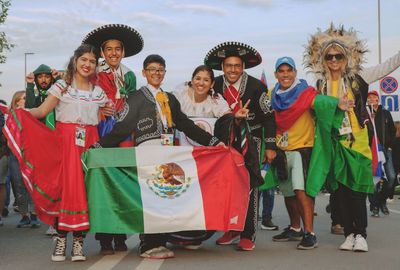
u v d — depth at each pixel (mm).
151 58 6473
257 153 6824
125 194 6250
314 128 7184
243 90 7078
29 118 6234
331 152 7008
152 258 6406
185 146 6484
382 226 9523
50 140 6250
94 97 6477
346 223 7055
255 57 7227
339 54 7074
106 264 6078
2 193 9805
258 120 7160
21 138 6207
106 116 6746
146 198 6289
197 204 6375
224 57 7227
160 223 6258
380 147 11430
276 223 9969
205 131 6648
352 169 6852
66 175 6207
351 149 6914
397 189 17656
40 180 6234
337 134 6988
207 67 6793
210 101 6926
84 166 6273
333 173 7059
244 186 6691
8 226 9773
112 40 7250
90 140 6422
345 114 6992
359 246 6844
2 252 7086
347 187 6996
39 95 8820
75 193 6184
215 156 6551
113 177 6266
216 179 6496
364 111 7035
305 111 7137
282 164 7223
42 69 8750
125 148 6336
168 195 6348
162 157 6383
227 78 7121
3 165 9688
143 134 6422
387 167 11797
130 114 6367
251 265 6035
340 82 7137
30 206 9617
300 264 6105
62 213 6176
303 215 7113
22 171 6250
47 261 6383
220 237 7859
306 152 7133
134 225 6242
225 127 6660
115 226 6215
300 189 7062
